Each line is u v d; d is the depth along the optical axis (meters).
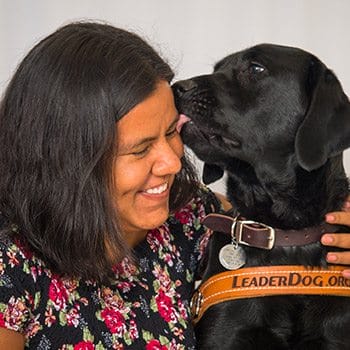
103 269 1.94
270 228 2.20
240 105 2.26
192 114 2.22
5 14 3.52
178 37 3.54
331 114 2.19
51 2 3.52
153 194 2.00
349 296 2.20
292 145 2.26
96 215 1.89
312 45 3.53
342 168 2.31
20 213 1.91
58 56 1.88
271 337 2.20
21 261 1.86
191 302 2.27
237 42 3.54
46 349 1.89
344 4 3.51
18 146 1.92
